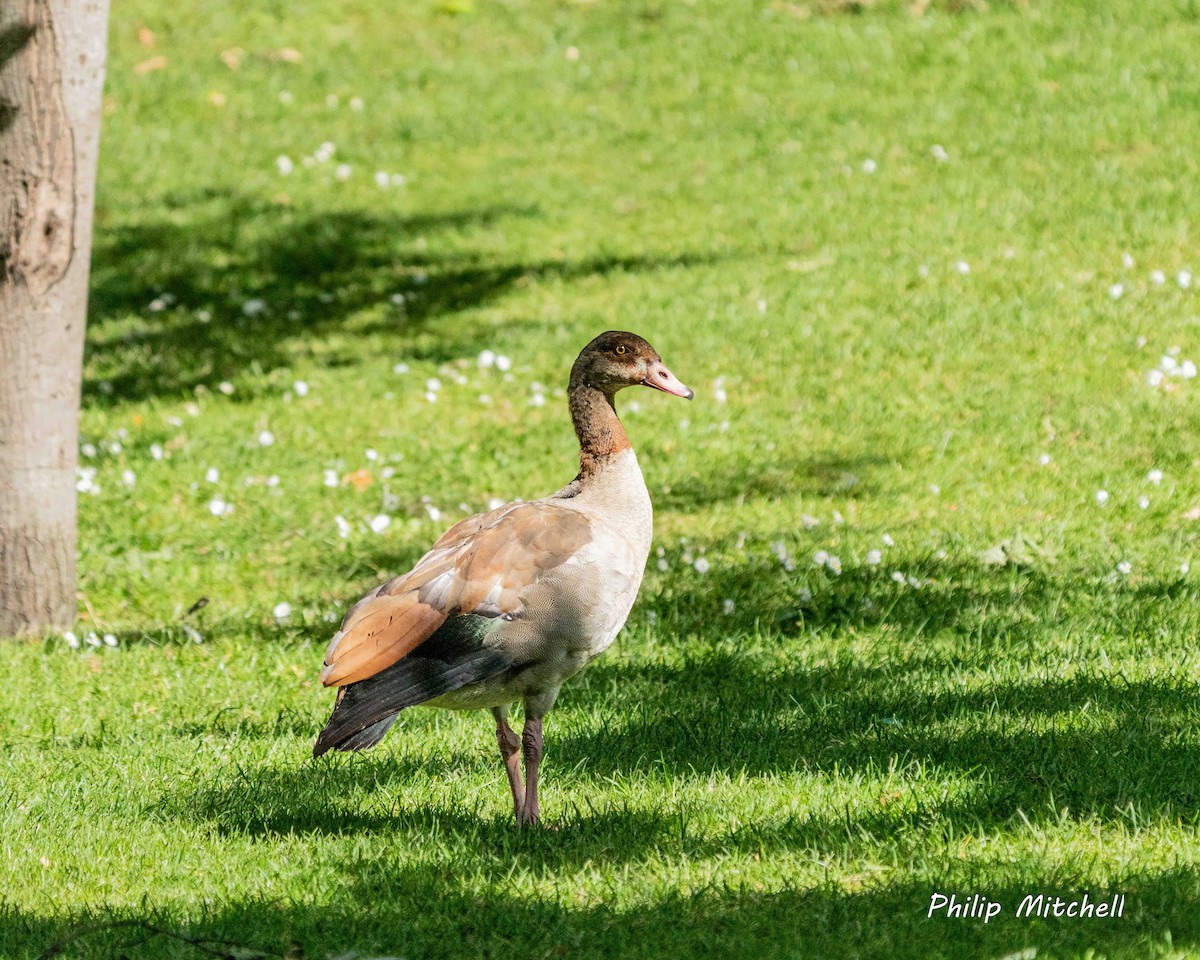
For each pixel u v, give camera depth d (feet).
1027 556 43.06
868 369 60.03
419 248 77.15
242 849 27.22
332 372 65.21
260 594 44.98
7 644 41.06
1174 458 50.37
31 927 23.90
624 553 28.09
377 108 94.02
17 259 40.75
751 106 90.27
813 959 22.17
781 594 42.22
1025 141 81.15
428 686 25.80
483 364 61.77
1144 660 35.42
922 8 99.60
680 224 76.74
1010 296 64.18
